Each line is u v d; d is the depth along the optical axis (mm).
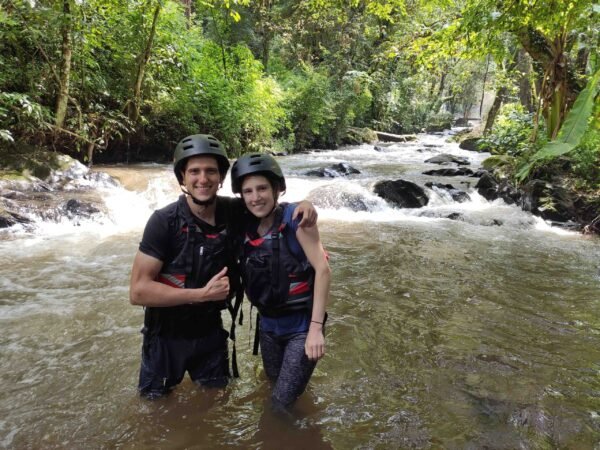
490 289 4027
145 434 2057
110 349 2826
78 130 8094
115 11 8797
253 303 2129
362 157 15812
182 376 2271
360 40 20641
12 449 1946
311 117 17188
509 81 11344
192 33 12195
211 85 11422
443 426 2154
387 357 2814
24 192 6316
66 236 5293
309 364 2129
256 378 2523
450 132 30859
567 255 5219
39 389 2395
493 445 2025
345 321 3303
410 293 3885
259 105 12547
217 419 2164
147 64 9609
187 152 1919
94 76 8445
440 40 6035
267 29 17844
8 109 7168
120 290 3754
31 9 6828
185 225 1982
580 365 2764
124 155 9883
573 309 3627
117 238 5301
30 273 4082
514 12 3629
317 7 8562
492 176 8828
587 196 7094
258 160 1957
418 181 9719
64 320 3197
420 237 5910
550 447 2023
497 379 2586
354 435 2074
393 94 26062
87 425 2113
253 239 2045
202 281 2012
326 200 7570
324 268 2004
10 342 2879
